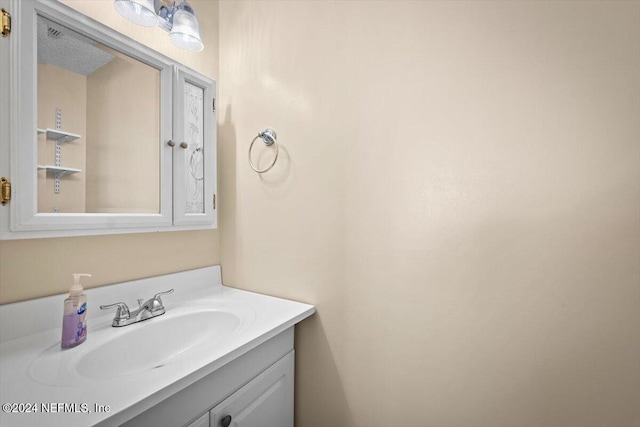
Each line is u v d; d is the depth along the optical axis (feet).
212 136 4.05
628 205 2.30
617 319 2.35
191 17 3.45
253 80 4.27
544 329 2.59
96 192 2.92
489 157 2.78
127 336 2.91
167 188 3.49
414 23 3.12
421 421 3.12
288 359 3.57
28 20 2.34
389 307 3.28
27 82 2.33
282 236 4.01
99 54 2.96
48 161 2.56
